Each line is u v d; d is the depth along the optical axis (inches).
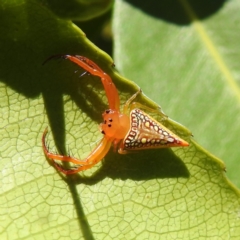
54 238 1.9
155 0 2.6
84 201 2.0
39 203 1.9
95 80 2.0
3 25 1.8
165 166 2.0
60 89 1.9
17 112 1.9
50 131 1.9
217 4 2.6
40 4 1.8
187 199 2.0
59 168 2.0
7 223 1.9
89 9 1.9
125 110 2.0
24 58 1.9
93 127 2.0
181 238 2.0
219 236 2.0
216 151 2.4
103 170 2.0
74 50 1.9
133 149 2.0
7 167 1.9
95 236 1.9
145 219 2.0
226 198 2.0
